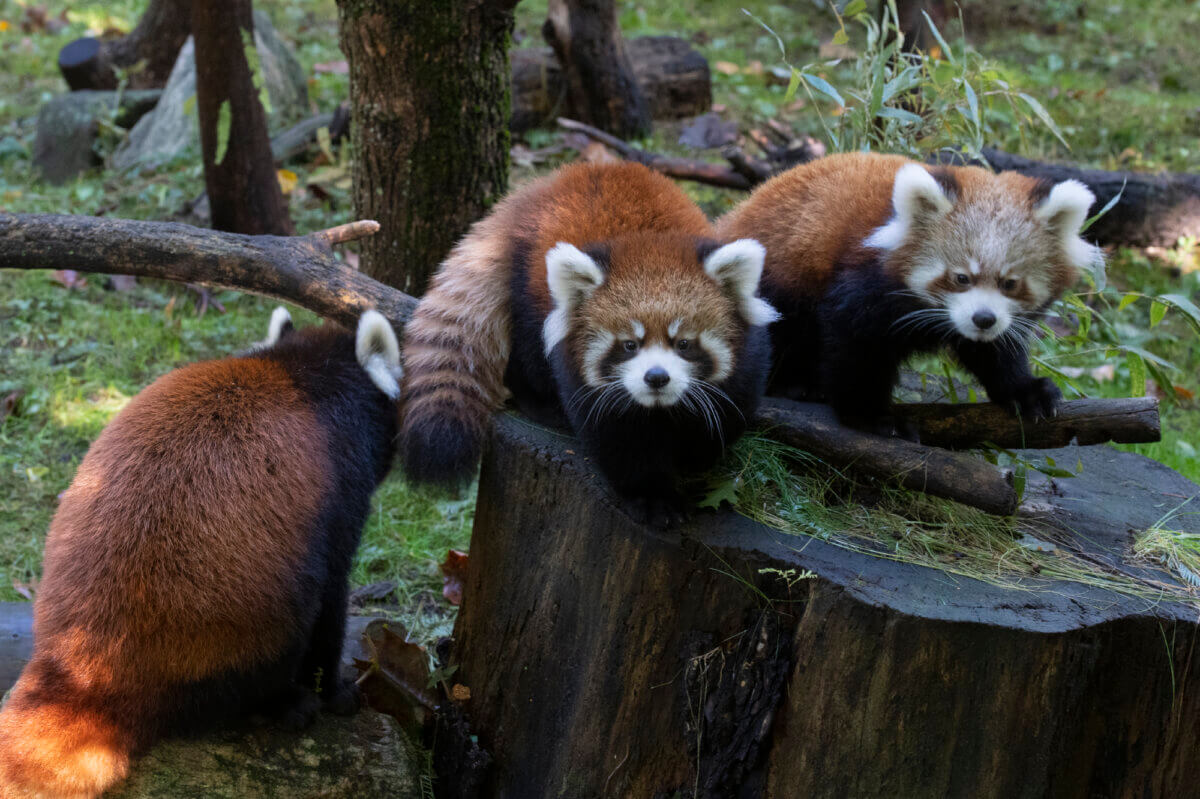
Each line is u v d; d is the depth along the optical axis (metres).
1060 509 3.47
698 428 3.20
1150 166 9.12
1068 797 2.91
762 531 3.07
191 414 3.12
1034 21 12.85
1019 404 3.45
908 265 3.44
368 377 3.57
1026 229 3.37
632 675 3.13
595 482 3.23
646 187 3.79
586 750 3.24
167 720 3.01
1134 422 3.29
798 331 3.85
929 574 2.94
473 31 4.96
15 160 9.61
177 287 7.39
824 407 3.69
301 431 3.24
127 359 6.50
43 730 2.83
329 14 13.33
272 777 3.21
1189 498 3.60
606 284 3.21
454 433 3.42
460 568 4.79
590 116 9.48
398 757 3.44
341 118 8.92
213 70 6.75
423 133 5.09
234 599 2.96
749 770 2.98
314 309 4.19
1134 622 2.80
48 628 2.95
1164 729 2.90
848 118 4.96
